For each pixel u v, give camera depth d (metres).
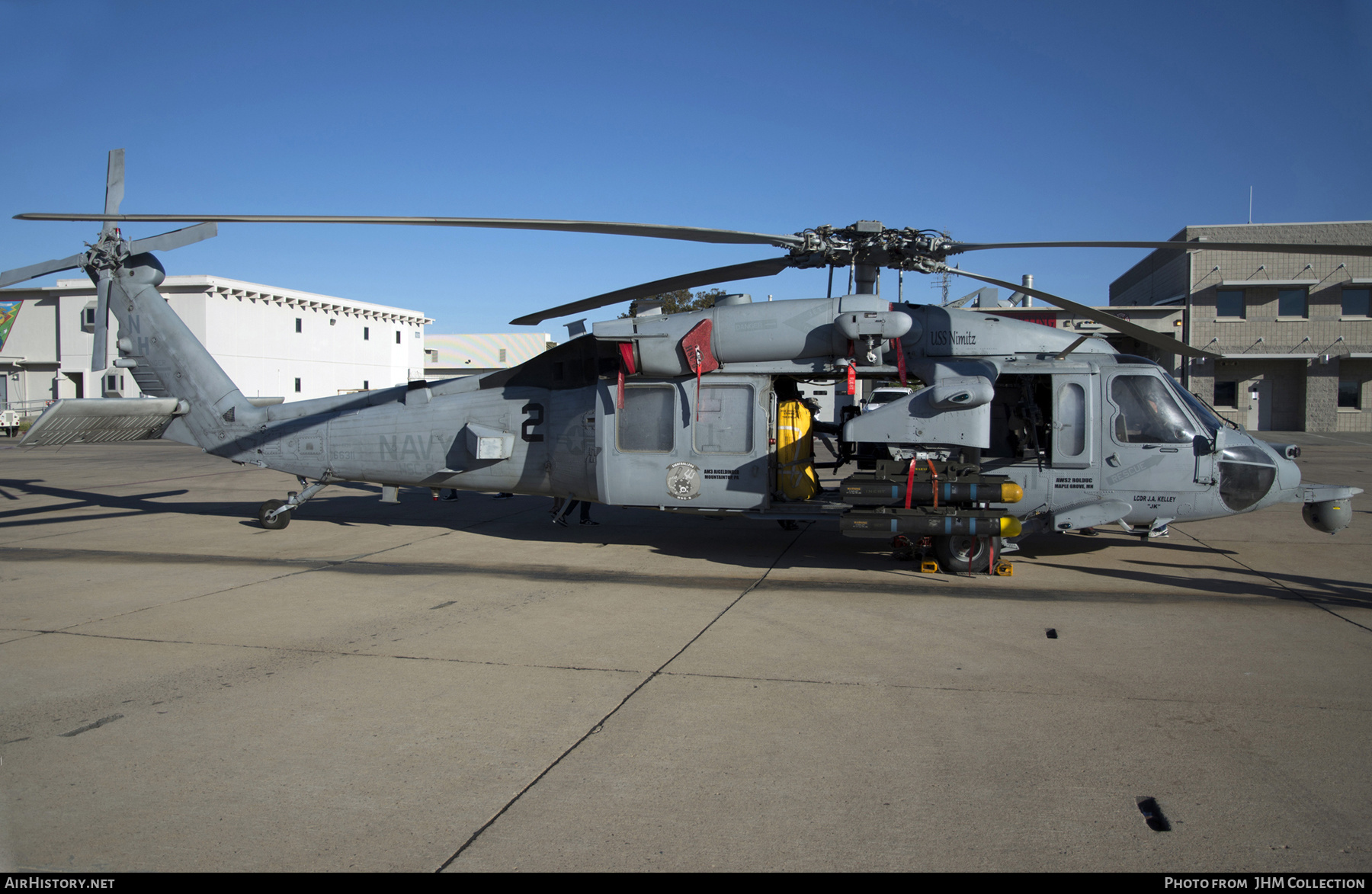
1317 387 35.22
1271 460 8.34
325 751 4.05
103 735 4.26
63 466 22.56
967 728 4.28
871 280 8.40
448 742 4.14
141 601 7.25
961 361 8.52
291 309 43.91
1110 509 8.26
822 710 4.56
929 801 3.50
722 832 3.25
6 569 8.70
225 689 4.95
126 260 11.38
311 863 3.04
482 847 3.15
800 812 3.41
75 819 3.39
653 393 9.05
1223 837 3.20
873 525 7.73
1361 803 3.47
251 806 3.49
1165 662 5.39
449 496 15.27
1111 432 8.29
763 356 8.65
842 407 9.69
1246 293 35.28
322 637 6.07
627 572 8.44
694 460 8.91
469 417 10.18
